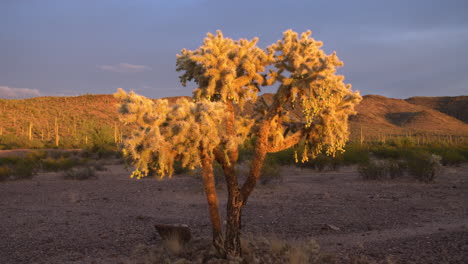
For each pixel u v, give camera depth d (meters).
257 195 14.98
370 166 20.39
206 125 5.34
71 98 121.19
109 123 99.25
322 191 16.08
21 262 6.79
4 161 28.30
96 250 7.55
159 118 5.24
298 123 6.74
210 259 6.22
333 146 6.61
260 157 6.27
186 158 5.56
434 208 11.91
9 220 10.37
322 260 6.46
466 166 28.92
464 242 7.43
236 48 6.42
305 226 9.67
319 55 6.12
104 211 11.85
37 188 17.11
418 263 6.32
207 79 6.29
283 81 5.94
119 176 22.48
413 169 19.20
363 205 12.70
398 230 9.04
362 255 6.85
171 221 10.35
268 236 8.60
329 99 5.98
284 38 6.25
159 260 6.65
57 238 8.48
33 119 88.81
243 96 6.52
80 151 43.25
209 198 6.31
